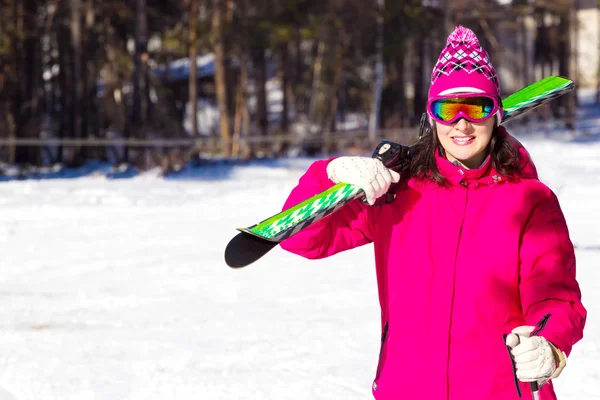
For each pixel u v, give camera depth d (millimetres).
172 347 6715
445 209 2984
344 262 10664
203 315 7855
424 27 47062
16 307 8414
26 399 5602
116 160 34250
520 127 45469
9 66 38281
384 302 3152
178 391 5637
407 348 2963
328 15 44062
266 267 10383
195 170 28219
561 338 2752
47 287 9523
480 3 50281
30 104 41000
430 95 3004
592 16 71000
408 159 3070
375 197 2916
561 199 17094
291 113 60469
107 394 5617
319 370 6000
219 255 11430
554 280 2916
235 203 18406
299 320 7512
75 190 20969
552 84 3203
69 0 41594
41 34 44906
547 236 2957
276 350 6535
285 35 42031
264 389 5621
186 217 16219
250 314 7828
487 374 2885
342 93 52719
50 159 37562
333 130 45312
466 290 2912
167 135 42812
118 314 8039
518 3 54375
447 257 2941
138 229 14539
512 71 63750
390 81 51594
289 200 3119
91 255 11766
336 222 3184
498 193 2969
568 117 47375
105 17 44250
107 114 45312
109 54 44969
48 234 14078
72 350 6707
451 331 2912
